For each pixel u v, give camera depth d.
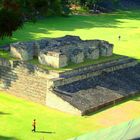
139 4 136.00
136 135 12.10
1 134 34.12
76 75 44.62
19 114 39.34
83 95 42.31
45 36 75.94
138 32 87.88
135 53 66.31
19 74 45.47
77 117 39.19
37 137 34.00
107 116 39.88
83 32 83.69
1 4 57.09
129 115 40.53
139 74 52.41
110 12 120.25
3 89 47.00
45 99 42.56
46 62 45.91
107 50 52.75
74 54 47.41
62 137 34.31
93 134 13.25
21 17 61.84
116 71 50.38
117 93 45.09
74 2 116.88
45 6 74.75
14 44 48.69
